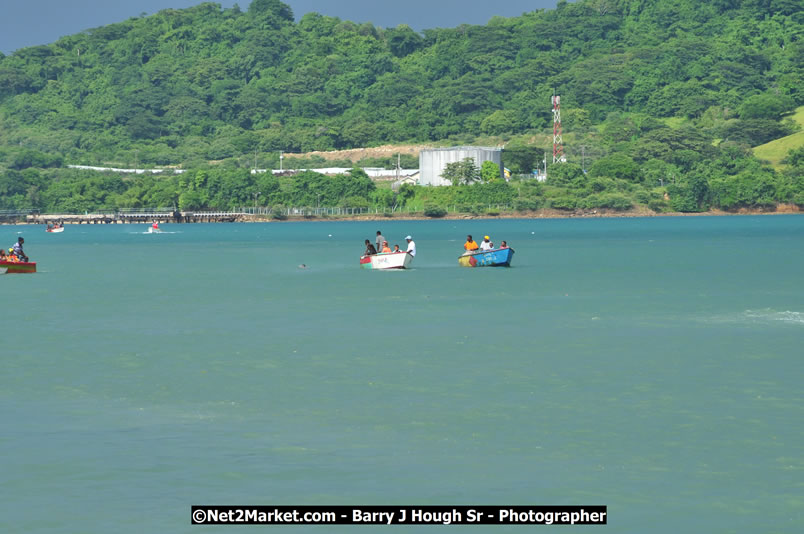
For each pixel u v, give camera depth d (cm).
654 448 7250
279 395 9138
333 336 13025
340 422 8069
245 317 15288
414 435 7650
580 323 14200
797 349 11556
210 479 6581
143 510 6038
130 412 8456
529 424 7969
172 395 9169
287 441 7494
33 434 7719
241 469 6794
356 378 9956
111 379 9988
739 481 6494
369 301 17588
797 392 9088
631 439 7494
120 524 5816
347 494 6294
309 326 14100
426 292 19238
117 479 6588
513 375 10050
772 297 17738
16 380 9950
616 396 8988
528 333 13175
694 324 13950
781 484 6425
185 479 6581
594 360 10938
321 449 7269
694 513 5959
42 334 13425
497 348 11869
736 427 7812
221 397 9069
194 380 9900
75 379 9988
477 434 7669
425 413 8369
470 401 8831
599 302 17088
